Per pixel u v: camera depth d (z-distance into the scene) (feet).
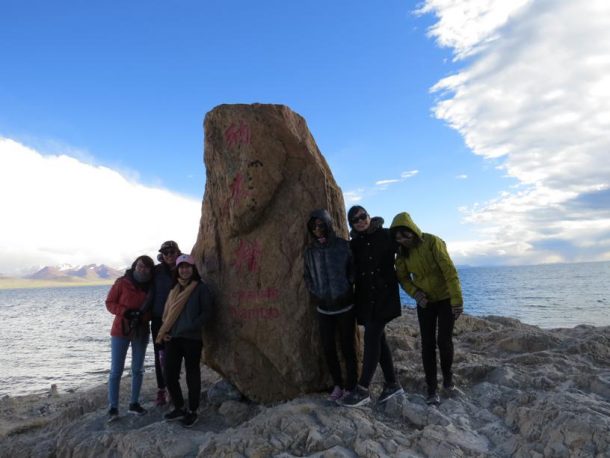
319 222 15.71
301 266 17.38
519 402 14.90
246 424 15.15
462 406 15.57
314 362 16.94
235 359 17.79
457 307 15.23
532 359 20.16
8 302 349.41
